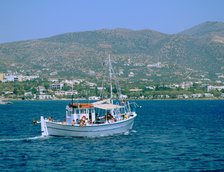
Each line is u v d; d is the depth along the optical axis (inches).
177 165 2807.6
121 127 4104.3
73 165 2795.3
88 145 3558.1
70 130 3757.4
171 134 4557.1
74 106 3826.3
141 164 2834.6
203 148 3526.1
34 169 2679.6
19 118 7313.0
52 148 3408.0
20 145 3602.4
